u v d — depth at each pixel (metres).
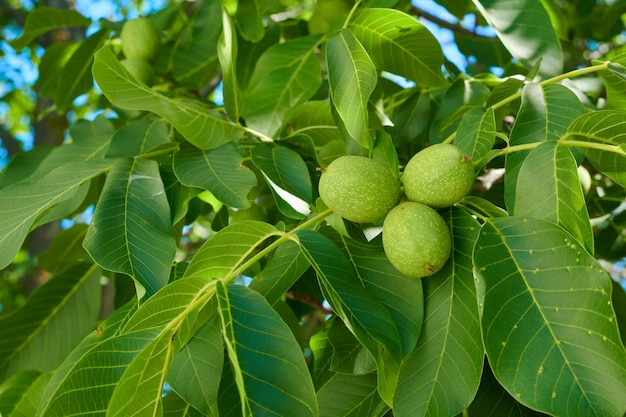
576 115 0.55
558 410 0.42
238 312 0.46
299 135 0.63
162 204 0.57
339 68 0.57
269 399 0.43
